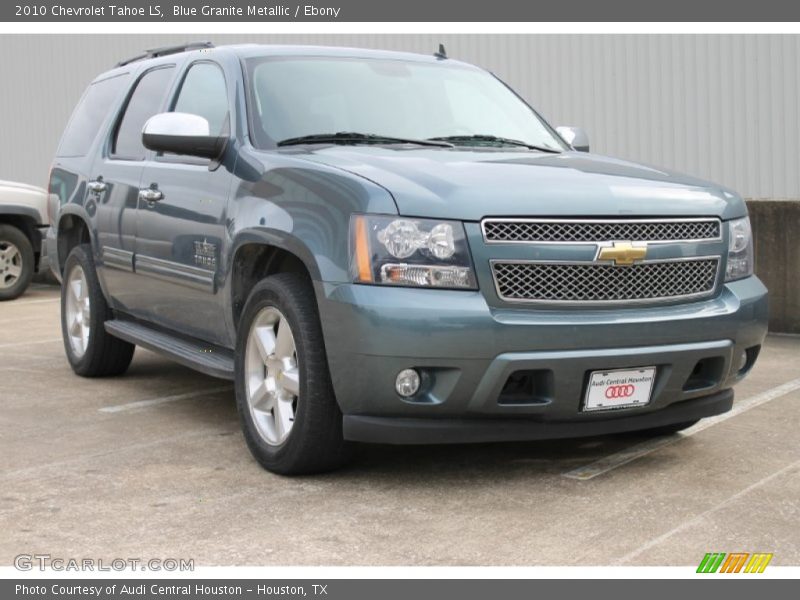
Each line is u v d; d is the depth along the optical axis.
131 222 5.53
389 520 3.64
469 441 3.87
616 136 11.83
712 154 11.20
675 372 4.07
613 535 3.48
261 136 4.62
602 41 11.82
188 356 4.98
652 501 3.84
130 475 4.23
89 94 6.89
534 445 4.67
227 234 4.51
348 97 4.96
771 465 4.32
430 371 3.77
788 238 7.89
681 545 3.38
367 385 3.76
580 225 3.90
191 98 5.33
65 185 6.57
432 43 12.99
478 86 5.52
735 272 4.36
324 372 3.95
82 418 5.28
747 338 4.29
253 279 4.60
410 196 3.79
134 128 5.92
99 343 6.18
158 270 5.23
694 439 4.77
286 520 3.65
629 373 3.98
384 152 4.43
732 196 4.47
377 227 3.76
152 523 3.63
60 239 6.69
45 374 6.54
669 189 4.21
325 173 4.04
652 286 4.05
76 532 3.54
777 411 5.34
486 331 3.70
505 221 3.80
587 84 11.96
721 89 11.09
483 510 3.75
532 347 3.76
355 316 3.72
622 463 4.36
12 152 17.80
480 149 4.73
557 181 4.04
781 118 10.73
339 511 3.74
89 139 6.48
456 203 3.79
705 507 3.76
